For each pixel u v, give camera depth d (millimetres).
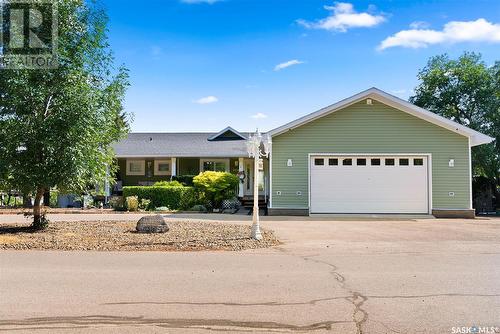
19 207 21250
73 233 11508
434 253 9211
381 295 5816
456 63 27578
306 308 5230
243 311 5109
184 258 8500
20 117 11008
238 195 24016
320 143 18172
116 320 4773
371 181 18078
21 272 7152
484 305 5359
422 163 18047
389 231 12938
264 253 9141
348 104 17922
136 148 25922
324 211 18078
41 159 11211
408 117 18062
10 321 4715
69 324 4633
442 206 17859
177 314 4992
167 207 20484
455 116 28062
